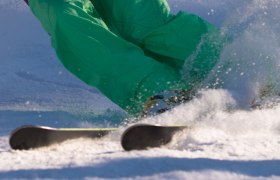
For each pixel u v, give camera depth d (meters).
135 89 9.78
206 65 10.01
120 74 9.83
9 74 15.32
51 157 6.27
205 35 10.22
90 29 9.82
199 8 19.17
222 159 5.55
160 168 4.93
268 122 8.34
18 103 12.46
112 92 9.93
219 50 10.09
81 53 9.80
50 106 12.08
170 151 6.30
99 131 7.58
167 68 9.98
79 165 5.35
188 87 9.80
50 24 9.98
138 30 10.44
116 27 10.62
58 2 9.91
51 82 14.83
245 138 7.42
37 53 17.36
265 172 4.88
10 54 17.23
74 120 10.23
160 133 6.90
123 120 9.99
